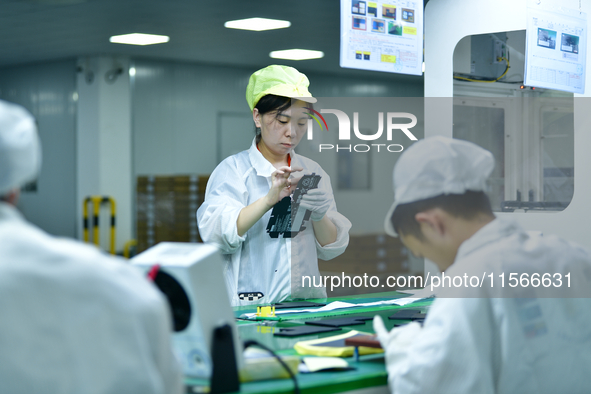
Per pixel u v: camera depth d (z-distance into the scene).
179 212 7.42
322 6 5.68
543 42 2.60
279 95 2.41
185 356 1.24
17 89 8.37
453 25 2.96
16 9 5.64
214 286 1.23
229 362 1.22
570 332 1.36
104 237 7.56
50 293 0.86
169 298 1.22
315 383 1.29
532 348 1.30
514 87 2.90
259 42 7.15
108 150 7.54
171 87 8.06
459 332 1.24
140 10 5.75
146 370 0.90
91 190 7.56
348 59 2.50
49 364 0.84
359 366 1.44
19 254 0.88
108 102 7.55
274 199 2.34
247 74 8.73
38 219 8.10
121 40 6.92
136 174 7.75
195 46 7.29
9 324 0.84
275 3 5.56
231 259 2.52
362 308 2.27
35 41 6.91
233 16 6.01
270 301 2.48
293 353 1.56
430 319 1.30
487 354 1.26
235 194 2.52
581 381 1.38
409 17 2.68
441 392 1.24
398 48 2.66
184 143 8.17
